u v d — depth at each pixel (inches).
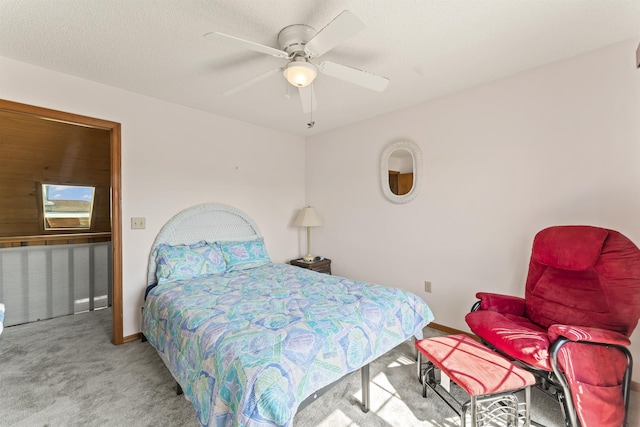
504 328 65.0
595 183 75.5
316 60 78.4
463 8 58.9
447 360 58.2
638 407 64.1
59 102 86.4
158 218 107.9
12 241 119.5
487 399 52.8
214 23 62.8
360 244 134.6
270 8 58.1
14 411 63.9
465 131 99.2
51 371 80.3
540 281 75.6
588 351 55.9
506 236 91.1
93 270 136.9
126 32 66.2
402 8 58.6
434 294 109.1
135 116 101.5
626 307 60.6
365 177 131.6
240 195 132.9
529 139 86.0
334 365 54.9
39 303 121.8
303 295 78.3
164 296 81.9
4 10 58.2
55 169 138.3
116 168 97.4
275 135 146.9
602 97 74.2
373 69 84.5
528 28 65.7
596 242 66.6
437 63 81.4
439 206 106.7
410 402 67.6
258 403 41.6
